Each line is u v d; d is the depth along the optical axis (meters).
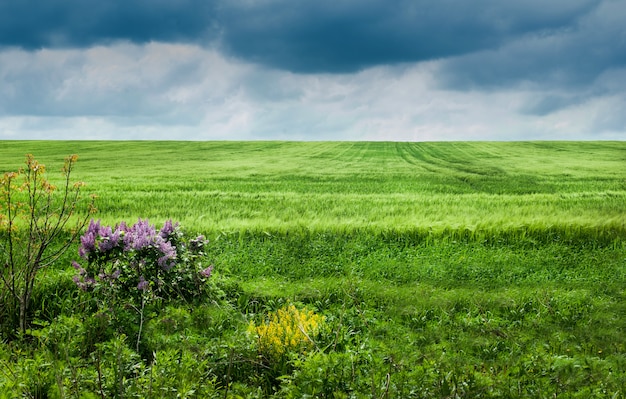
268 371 6.26
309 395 4.79
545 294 9.48
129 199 21.59
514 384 4.81
